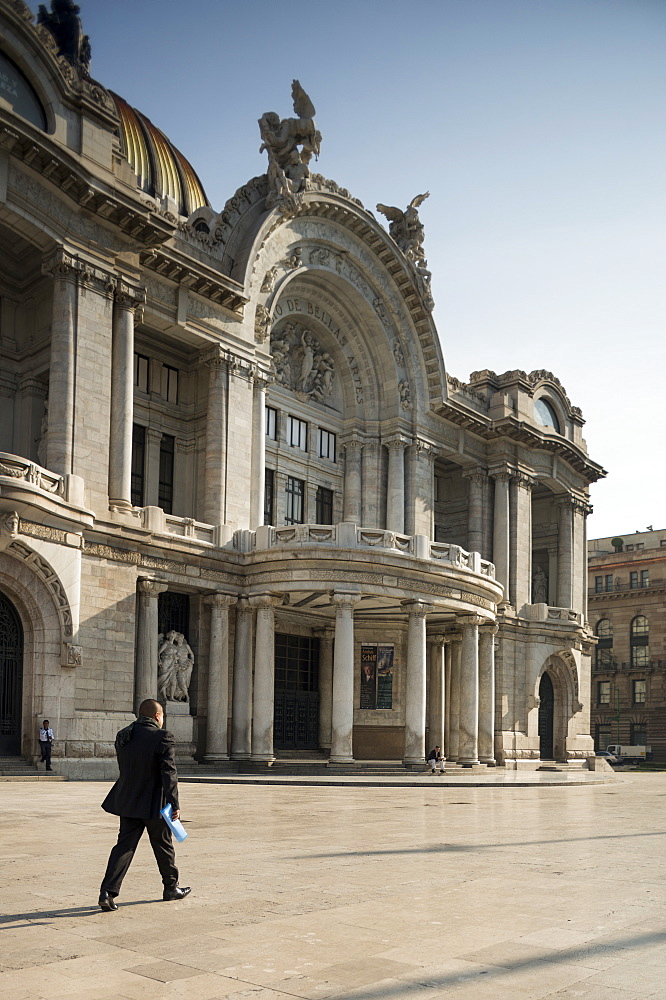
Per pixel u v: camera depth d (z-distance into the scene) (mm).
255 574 41688
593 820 22375
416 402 55312
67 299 36062
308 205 48531
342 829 18391
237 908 9977
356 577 40438
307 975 7457
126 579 36781
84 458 35812
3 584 32281
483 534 60562
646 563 109500
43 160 34000
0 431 39406
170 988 7090
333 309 53812
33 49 35156
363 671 51656
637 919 9711
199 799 25844
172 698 39812
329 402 54750
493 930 9086
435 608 43406
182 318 41938
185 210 57312
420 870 12914
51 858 13352
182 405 45375
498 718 57062
